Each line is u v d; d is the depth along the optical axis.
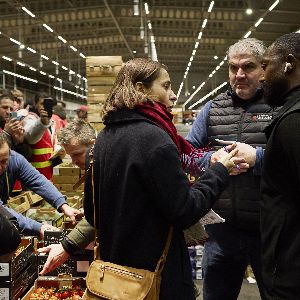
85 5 15.77
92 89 4.11
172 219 1.49
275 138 1.60
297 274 1.58
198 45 22.73
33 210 3.37
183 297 1.58
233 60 2.23
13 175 2.89
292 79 1.70
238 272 2.44
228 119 2.31
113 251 1.58
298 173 1.53
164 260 1.54
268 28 17.92
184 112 14.27
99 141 1.64
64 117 8.68
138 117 1.55
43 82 30.28
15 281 2.30
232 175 2.20
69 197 4.26
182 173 1.51
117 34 21.06
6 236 1.66
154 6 15.99
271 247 1.65
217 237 2.35
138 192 1.52
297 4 14.50
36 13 15.73
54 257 1.90
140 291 1.50
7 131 3.87
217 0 15.16
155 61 1.67
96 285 1.57
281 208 1.62
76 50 22.20
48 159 4.48
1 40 18.88
